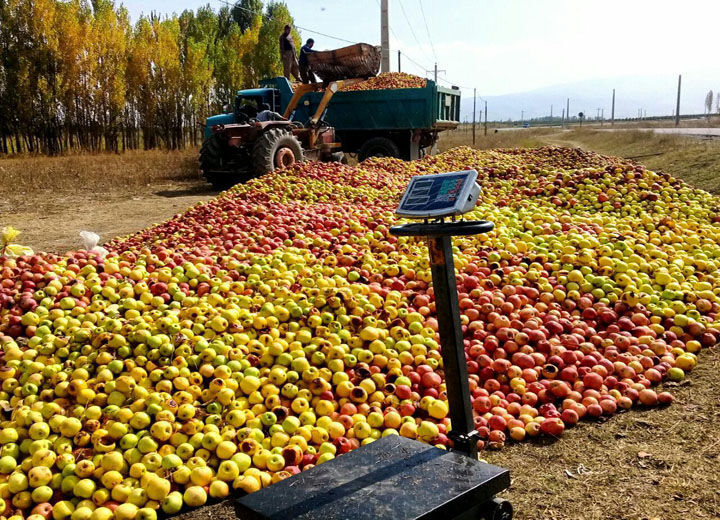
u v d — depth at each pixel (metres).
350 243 7.94
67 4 36.78
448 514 2.65
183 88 41.84
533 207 9.27
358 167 15.24
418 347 5.27
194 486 3.84
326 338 5.23
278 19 44.84
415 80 22.72
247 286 6.25
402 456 3.14
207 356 4.71
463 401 3.14
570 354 5.44
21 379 4.65
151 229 10.30
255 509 2.71
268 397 4.53
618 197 10.24
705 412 4.71
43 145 37.34
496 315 5.81
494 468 2.94
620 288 6.65
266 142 16.84
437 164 17.20
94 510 3.63
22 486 3.72
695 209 9.87
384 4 33.44
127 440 3.97
